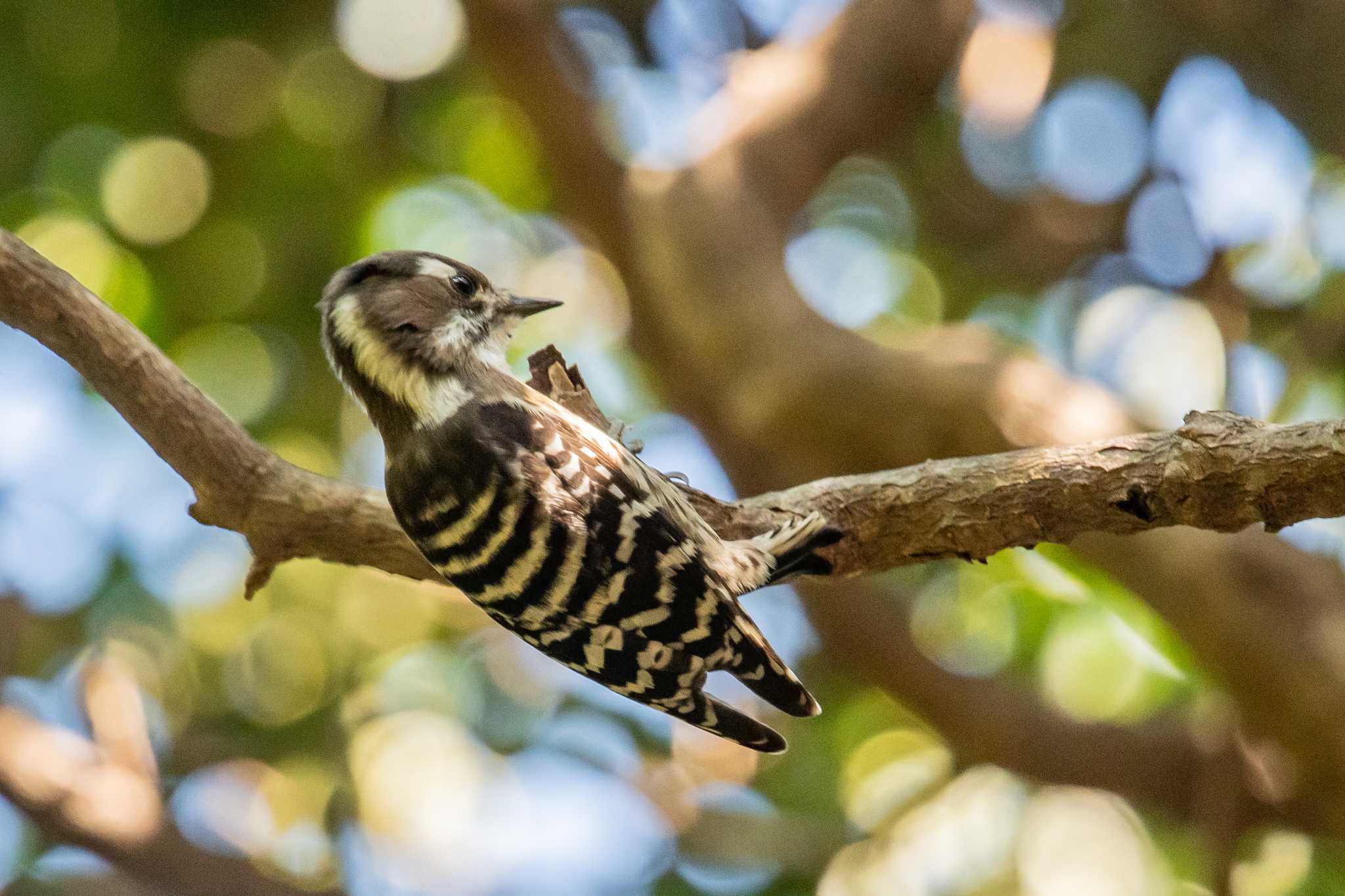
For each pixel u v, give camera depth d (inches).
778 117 485.4
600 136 505.7
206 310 539.2
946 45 507.2
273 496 295.0
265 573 307.7
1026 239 579.8
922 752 548.7
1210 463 250.2
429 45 550.9
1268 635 361.4
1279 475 245.3
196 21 522.3
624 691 288.4
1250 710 374.3
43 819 434.6
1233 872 428.8
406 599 561.6
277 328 544.7
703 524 293.0
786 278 434.9
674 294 445.7
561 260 593.0
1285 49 499.2
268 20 532.4
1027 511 271.7
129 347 277.1
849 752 550.6
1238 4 501.4
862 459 403.5
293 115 546.3
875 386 396.5
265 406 539.5
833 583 475.8
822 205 600.1
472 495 275.0
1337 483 242.7
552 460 277.7
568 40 513.7
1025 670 519.8
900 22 502.0
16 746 442.9
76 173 526.0
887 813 526.3
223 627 555.2
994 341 406.9
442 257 313.6
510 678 554.3
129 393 281.3
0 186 521.3
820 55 500.4
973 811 534.0
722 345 428.8
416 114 561.6
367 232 549.6
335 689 555.2
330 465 547.2
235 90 538.3
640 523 276.7
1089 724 469.1
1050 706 480.4
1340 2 486.3
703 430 516.1
